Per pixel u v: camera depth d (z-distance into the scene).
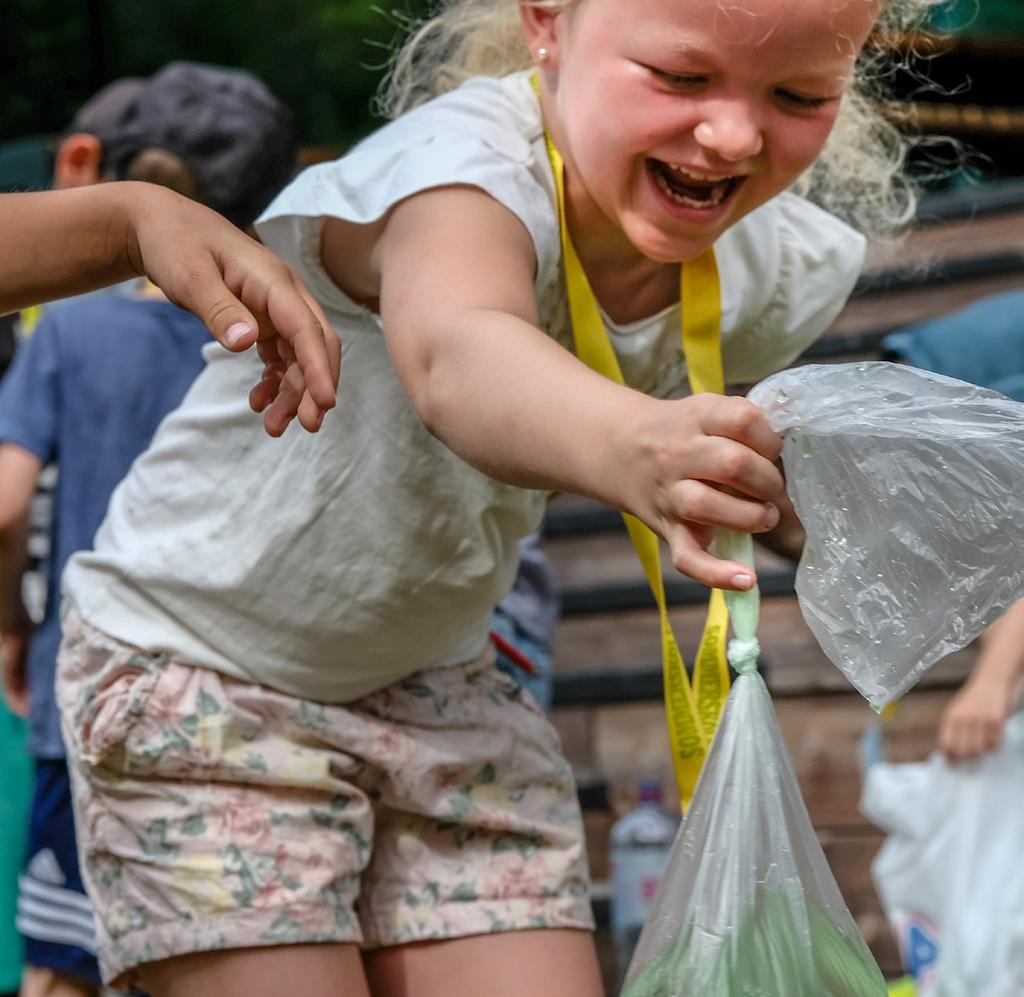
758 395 1.48
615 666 5.19
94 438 3.31
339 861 2.11
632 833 4.52
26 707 3.56
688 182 1.81
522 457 1.50
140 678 2.13
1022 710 3.56
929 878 3.52
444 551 2.07
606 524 5.45
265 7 9.95
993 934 3.37
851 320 5.66
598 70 1.76
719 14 1.65
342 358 2.01
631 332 2.05
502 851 2.23
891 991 3.81
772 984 1.52
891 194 2.46
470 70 2.24
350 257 1.93
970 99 6.78
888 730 4.77
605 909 4.66
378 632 2.11
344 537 2.05
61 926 3.23
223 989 2.07
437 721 2.22
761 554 5.18
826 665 4.85
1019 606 3.56
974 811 3.49
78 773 2.20
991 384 3.83
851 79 1.93
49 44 7.73
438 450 2.01
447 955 2.18
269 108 3.53
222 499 2.11
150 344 3.36
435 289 1.70
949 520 1.49
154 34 9.67
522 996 2.16
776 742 1.56
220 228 1.63
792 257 2.19
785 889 1.54
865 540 1.49
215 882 2.06
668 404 1.41
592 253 1.97
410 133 1.91
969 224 5.73
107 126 3.49
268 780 2.10
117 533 2.22
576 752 5.06
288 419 1.60
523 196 1.84
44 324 3.41
